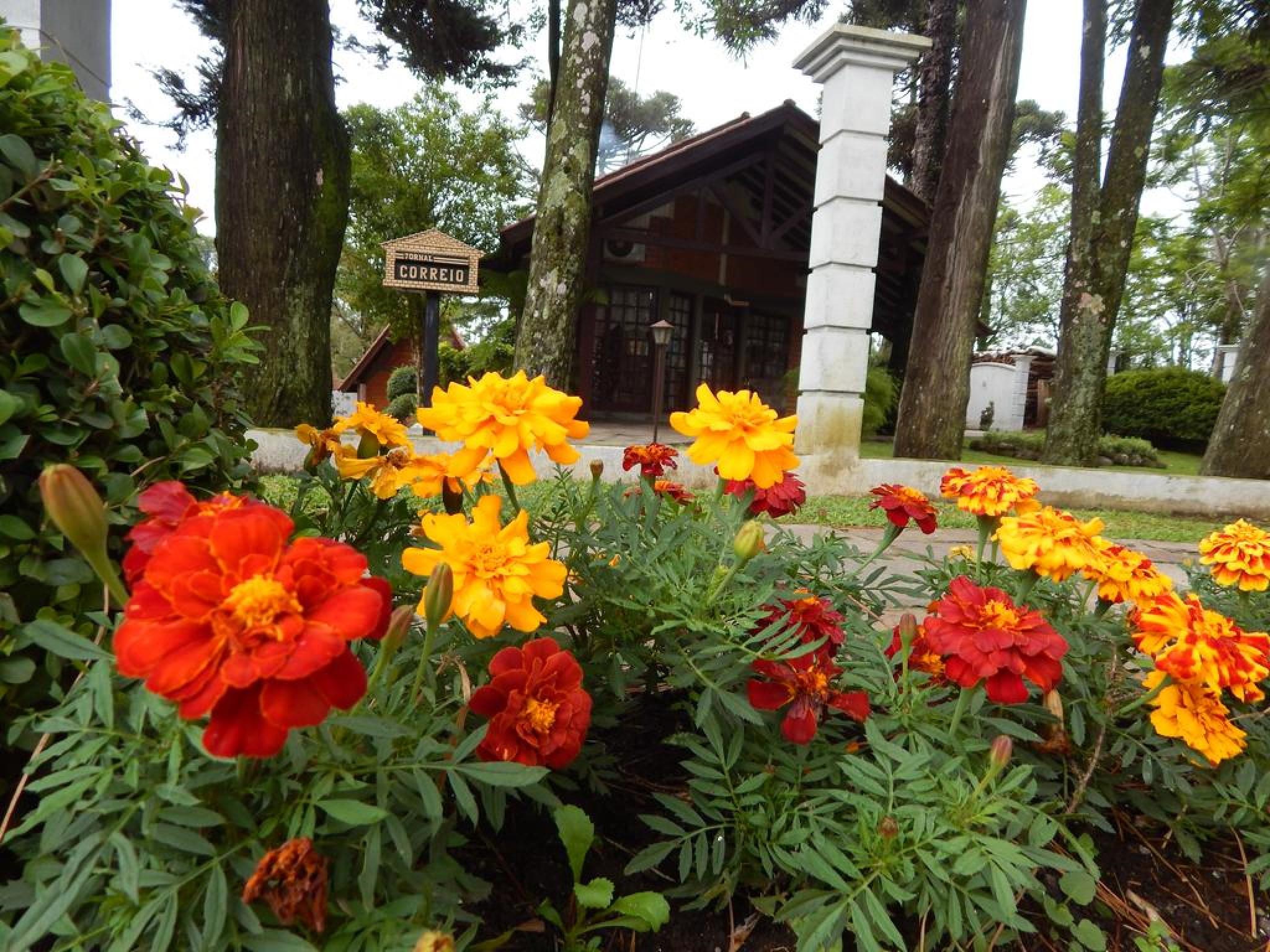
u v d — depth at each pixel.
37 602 1.09
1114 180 8.77
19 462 1.07
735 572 1.35
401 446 1.57
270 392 6.66
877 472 7.39
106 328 1.14
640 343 15.56
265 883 0.71
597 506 1.54
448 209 19.33
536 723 1.02
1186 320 30.30
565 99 7.20
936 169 15.57
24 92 1.16
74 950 0.74
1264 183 10.75
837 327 7.17
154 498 0.83
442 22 11.32
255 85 6.49
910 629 1.34
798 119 12.04
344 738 0.92
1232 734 1.40
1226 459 8.41
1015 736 1.38
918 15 16.94
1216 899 1.42
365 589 0.70
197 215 1.53
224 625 0.63
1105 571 1.44
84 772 0.74
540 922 1.15
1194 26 9.70
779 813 1.24
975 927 1.05
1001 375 23.50
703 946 1.17
